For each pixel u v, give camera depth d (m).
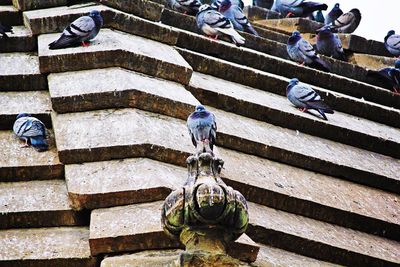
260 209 11.91
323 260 11.62
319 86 17.09
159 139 11.55
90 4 15.23
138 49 13.64
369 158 14.51
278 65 16.69
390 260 11.92
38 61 13.70
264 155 13.16
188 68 13.56
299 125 14.49
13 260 10.08
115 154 11.32
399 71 18.28
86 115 12.22
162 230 9.82
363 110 16.27
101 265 9.74
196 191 8.82
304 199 12.25
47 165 11.43
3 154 11.73
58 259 10.12
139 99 12.28
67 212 10.71
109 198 10.57
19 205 10.84
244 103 14.14
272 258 10.95
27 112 12.73
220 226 8.97
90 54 13.13
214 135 10.73
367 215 12.62
